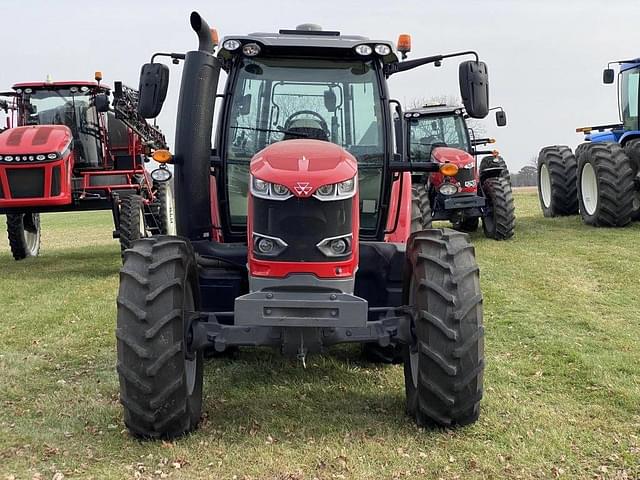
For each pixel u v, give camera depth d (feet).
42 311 21.91
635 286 22.80
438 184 35.45
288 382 14.24
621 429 11.64
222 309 13.48
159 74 13.29
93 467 10.46
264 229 11.48
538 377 14.37
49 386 14.39
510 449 10.93
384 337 11.75
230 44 13.83
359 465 10.42
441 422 11.43
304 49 14.03
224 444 11.17
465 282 11.27
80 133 34.32
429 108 39.99
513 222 33.99
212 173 14.23
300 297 11.19
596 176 35.42
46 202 29.84
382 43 13.96
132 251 11.51
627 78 38.73
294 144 12.32
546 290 22.65
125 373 10.76
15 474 10.22
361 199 14.51
